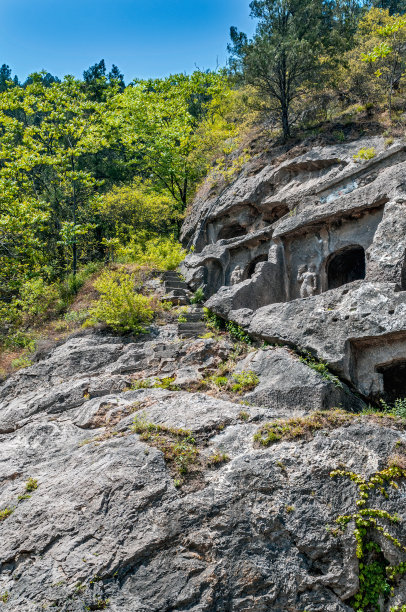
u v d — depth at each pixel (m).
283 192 18.08
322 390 9.97
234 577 7.07
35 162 21.28
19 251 20.94
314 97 21.27
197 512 7.66
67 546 7.59
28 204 20.59
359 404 10.62
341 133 18.17
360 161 16.08
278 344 11.96
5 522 8.37
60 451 10.03
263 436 8.87
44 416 11.94
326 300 11.55
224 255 17.61
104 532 7.62
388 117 18.19
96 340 14.91
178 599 6.85
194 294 17.36
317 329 11.23
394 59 19.30
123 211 25.27
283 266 15.34
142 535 7.48
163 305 16.38
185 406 10.33
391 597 7.10
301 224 14.67
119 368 13.12
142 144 26.89
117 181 30.59
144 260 20.45
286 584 7.06
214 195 21.02
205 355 12.77
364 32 25.39
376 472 7.86
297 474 8.07
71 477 8.77
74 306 18.34
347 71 21.00
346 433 8.50
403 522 7.40
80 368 13.68
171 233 25.19
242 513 7.65
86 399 12.09
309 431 8.78
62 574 7.24
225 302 13.98
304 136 19.36
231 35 21.83
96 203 23.45
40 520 8.13
